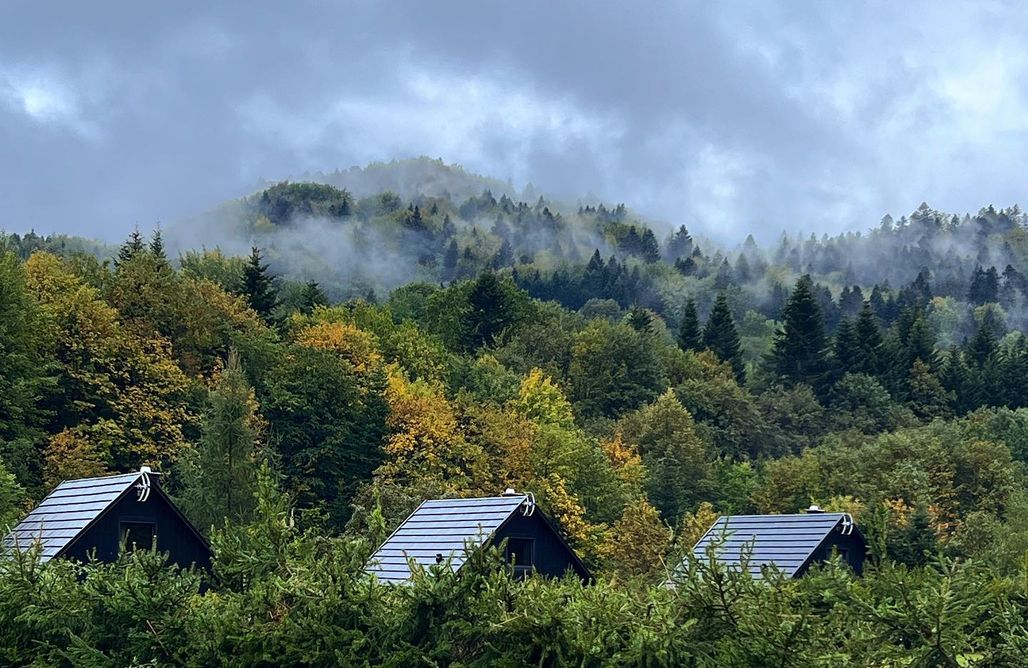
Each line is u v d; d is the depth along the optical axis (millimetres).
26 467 70000
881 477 92750
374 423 87625
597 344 130500
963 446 99812
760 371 154750
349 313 119000
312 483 81000
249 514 64875
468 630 28734
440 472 84312
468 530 43062
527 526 43500
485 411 95438
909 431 110750
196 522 64938
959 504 94250
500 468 87250
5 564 30547
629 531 72250
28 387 72250
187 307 92625
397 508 70875
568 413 106625
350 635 28438
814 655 27047
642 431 110000
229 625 28734
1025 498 87625
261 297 109500
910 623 27594
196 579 30609
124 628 29469
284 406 85000
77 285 87875
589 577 44375
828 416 139500
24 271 86312
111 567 30375
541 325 144125
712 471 104562
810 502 90062
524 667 28719
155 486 41656
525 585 29688
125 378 80750
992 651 28312
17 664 29344
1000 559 60500
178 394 83250
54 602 29562
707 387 130250
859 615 28656
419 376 107312
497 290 142875
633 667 28656
